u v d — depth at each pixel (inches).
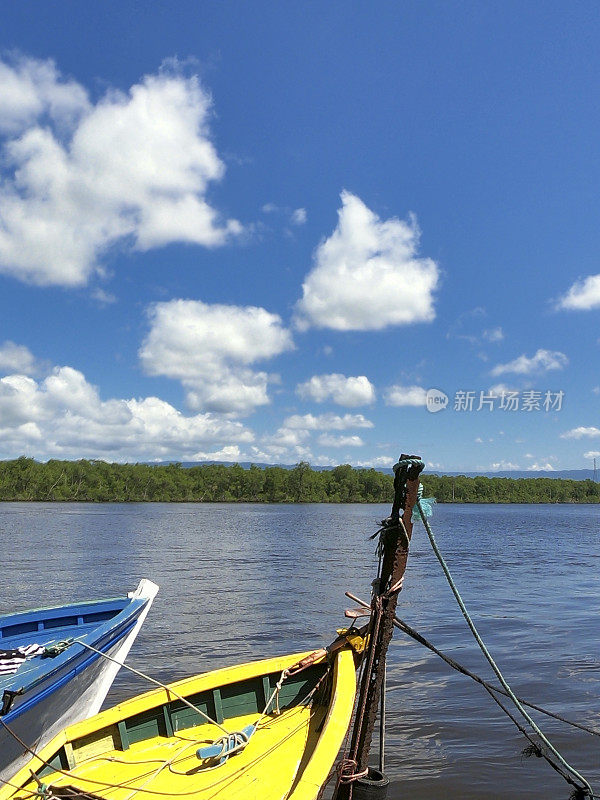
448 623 848.9
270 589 1145.4
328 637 764.6
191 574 1349.7
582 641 741.9
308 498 6697.8
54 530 2672.2
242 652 692.7
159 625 826.8
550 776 399.2
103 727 304.8
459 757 425.1
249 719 331.3
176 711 323.9
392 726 475.8
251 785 271.7
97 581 1229.7
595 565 1582.2
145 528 2866.6
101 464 6737.2
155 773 274.8
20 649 420.8
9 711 309.3
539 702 526.3
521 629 810.2
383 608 284.8
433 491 7185.0
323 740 261.6
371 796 269.9
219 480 6781.5
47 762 281.7
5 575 1311.5
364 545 2102.6
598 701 528.7
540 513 5428.2
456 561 1672.0
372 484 6717.5
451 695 542.9
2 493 6299.2
